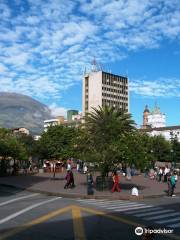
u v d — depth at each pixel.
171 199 26.48
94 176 48.47
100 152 33.97
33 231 13.76
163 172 43.25
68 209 19.84
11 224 15.16
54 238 12.62
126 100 170.12
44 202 23.38
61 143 54.72
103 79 163.00
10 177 47.09
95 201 24.97
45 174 54.78
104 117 37.00
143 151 33.31
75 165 72.75
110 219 16.58
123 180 44.25
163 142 86.62
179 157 86.12
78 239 12.47
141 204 22.94
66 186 32.41
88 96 166.12
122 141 33.53
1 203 22.62
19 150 51.28
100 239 12.52
